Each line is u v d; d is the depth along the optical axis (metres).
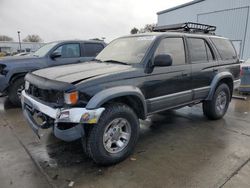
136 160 3.06
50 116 2.62
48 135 3.88
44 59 5.94
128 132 3.06
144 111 3.22
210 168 2.84
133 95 3.00
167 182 2.55
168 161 3.03
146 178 2.63
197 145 3.53
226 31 16.44
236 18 15.72
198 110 5.61
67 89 2.51
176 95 3.69
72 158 3.10
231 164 2.93
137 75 3.09
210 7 17.33
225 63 4.74
